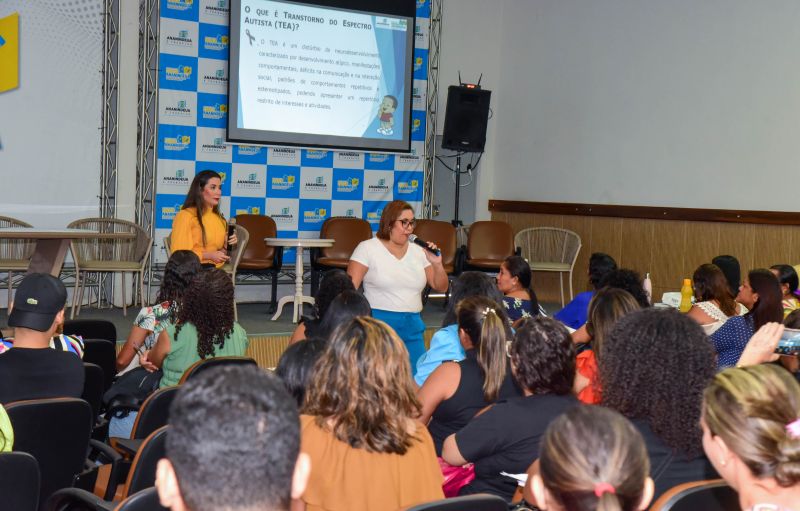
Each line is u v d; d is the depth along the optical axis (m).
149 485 2.32
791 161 7.22
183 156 8.28
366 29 8.91
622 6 8.71
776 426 1.30
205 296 3.42
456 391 2.65
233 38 8.29
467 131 9.27
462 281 3.49
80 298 7.54
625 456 1.07
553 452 1.09
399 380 1.91
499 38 10.13
